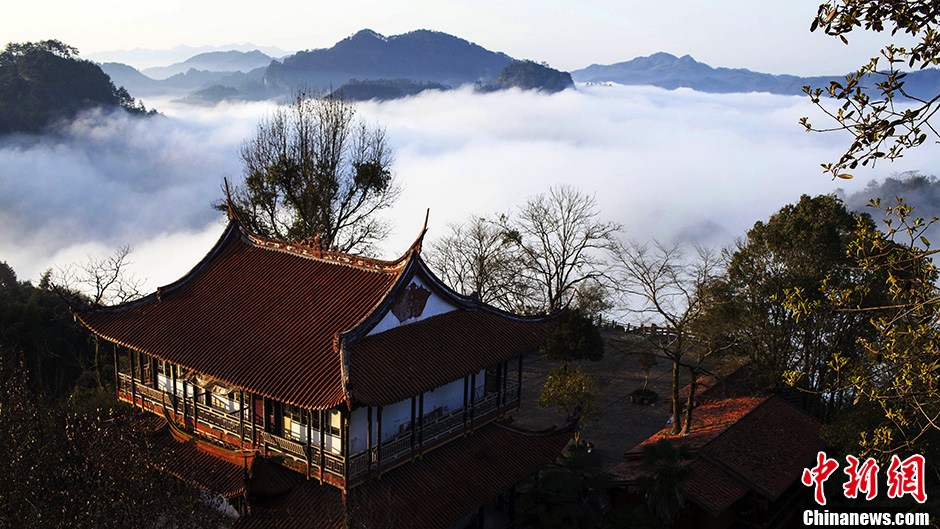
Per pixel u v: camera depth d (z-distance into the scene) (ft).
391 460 96.07
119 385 118.73
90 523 77.56
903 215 43.55
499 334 110.83
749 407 145.48
